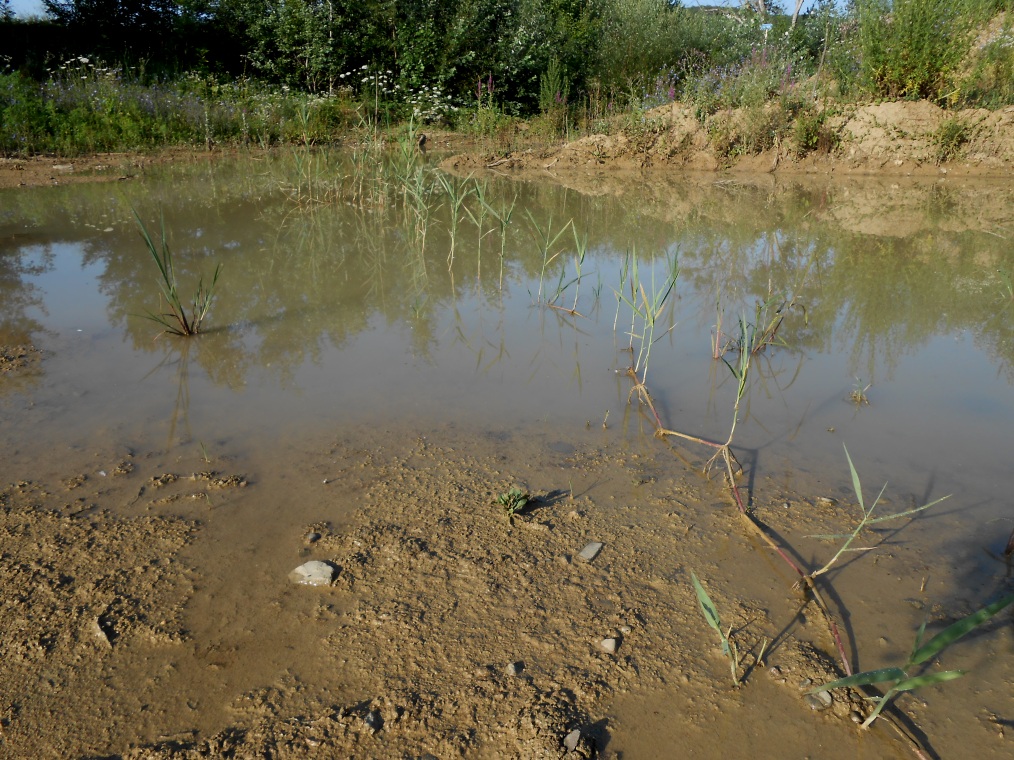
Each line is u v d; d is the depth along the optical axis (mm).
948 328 4078
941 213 7020
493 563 2170
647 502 2479
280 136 11516
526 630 1920
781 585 2088
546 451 2799
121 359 3541
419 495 2502
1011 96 9602
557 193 8102
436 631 1916
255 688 1747
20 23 15062
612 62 14086
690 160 10062
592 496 2512
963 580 2102
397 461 2711
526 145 11281
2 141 9328
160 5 14938
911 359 3664
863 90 9945
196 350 3676
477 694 1727
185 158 9820
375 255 5426
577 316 4281
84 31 14602
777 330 4039
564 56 14703
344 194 7707
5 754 1588
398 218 6668
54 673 1788
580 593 2053
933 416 3068
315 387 3305
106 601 2010
